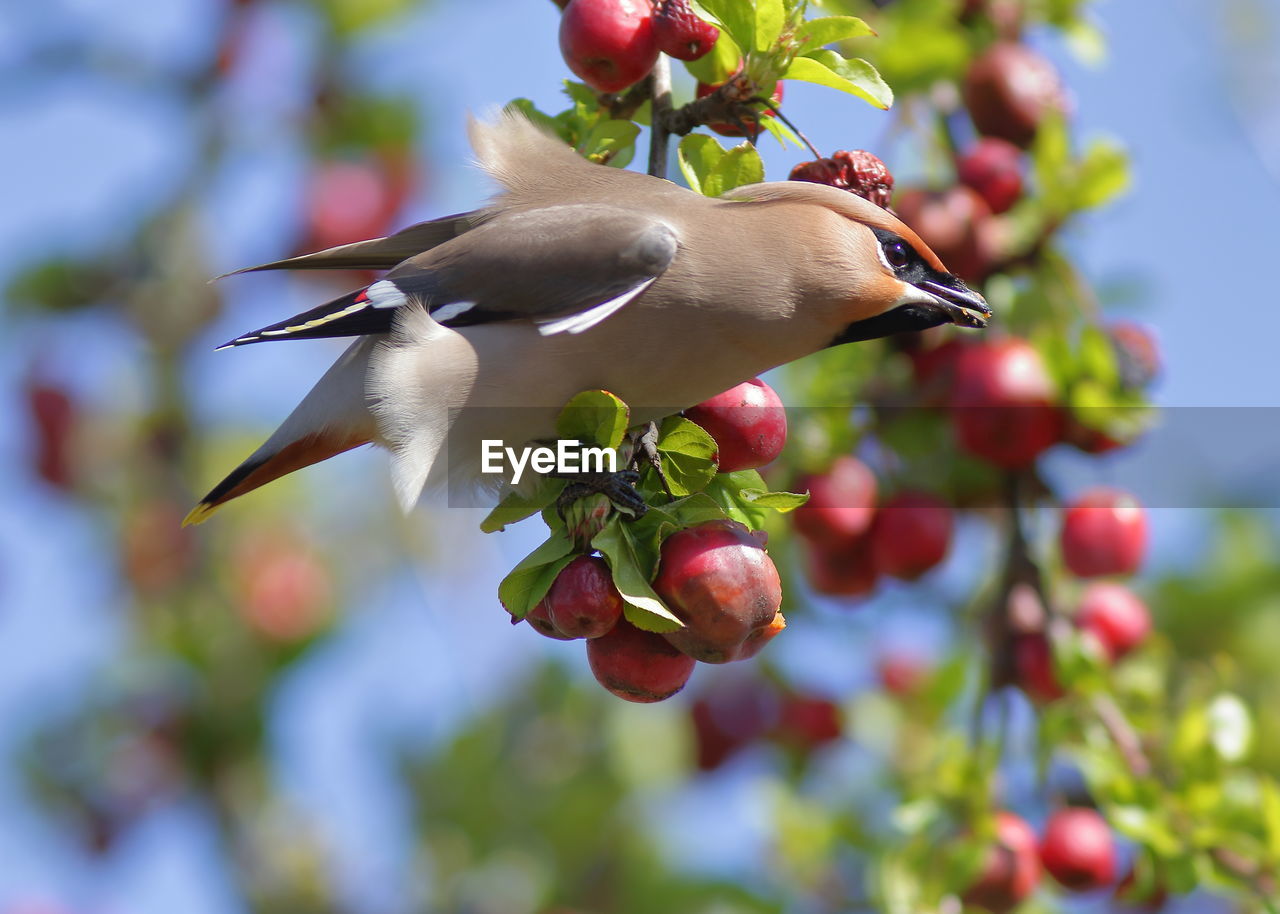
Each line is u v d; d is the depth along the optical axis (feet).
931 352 35.47
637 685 25.49
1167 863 32.48
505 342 28.12
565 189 29.14
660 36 26.43
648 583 25.02
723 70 27.55
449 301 28.60
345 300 29.25
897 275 29.32
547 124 29.55
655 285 28.17
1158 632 38.42
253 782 41.93
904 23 34.58
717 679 40.42
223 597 42.32
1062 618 34.12
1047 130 34.76
